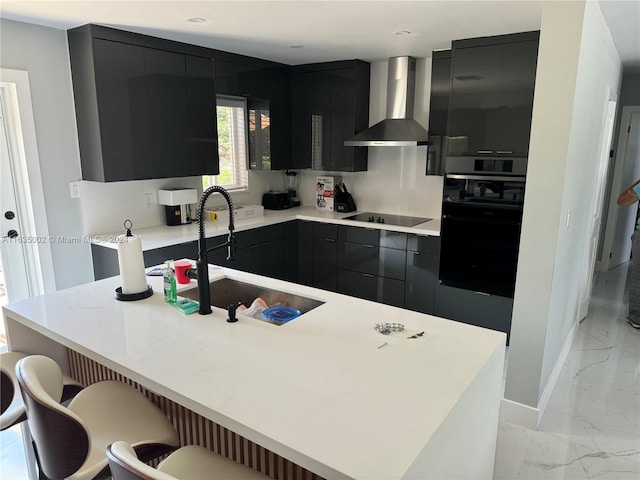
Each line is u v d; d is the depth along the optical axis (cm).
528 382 261
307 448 113
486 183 362
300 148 494
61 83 333
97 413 170
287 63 469
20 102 312
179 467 142
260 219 446
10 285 331
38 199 329
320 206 510
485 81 351
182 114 377
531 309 253
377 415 126
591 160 328
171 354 161
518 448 245
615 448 245
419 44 373
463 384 143
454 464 139
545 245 244
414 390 139
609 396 295
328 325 188
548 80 230
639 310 399
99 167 335
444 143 406
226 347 167
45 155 330
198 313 200
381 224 426
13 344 209
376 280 436
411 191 468
